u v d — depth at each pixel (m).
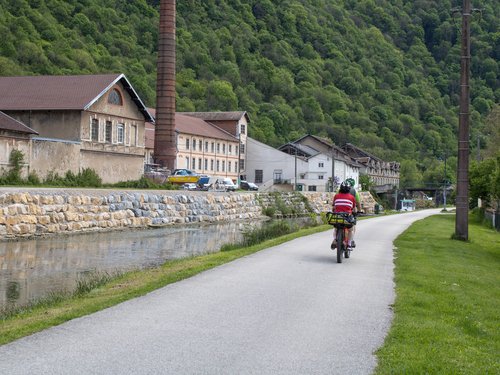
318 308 10.10
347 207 16.12
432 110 173.12
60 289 16.00
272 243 20.95
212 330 8.45
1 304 13.71
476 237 31.88
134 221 39.09
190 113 102.81
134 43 134.62
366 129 155.62
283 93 151.12
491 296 12.33
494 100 166.12
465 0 25.55
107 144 54.97
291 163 103.88
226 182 72.44
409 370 6.80
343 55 179.88
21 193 30.58
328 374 6.71
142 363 6.91
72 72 106.19
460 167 26.22
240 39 156.62
